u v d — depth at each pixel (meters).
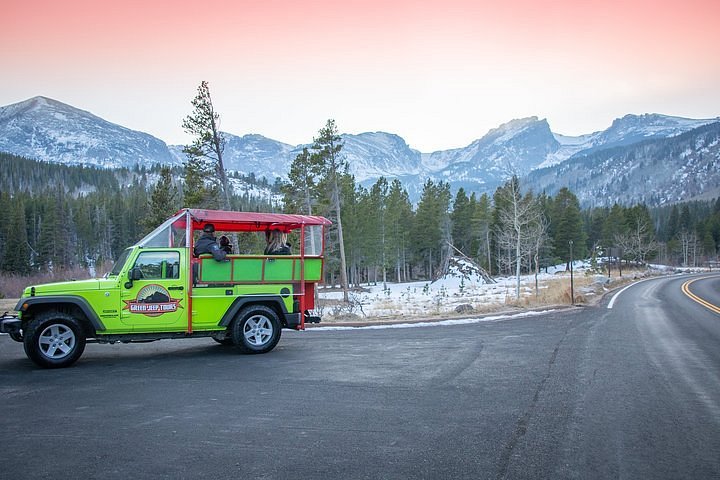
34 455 4.86
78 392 7.23
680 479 4.45
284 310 10.66
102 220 117.88
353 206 63.41
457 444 5.25
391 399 6.99
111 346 11.46
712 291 35.28
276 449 5.07
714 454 5.04
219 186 30.61
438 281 59.81
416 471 4.55
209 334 10.31
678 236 124.94
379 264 70.50
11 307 17.58
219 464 4.68
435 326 15.52
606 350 11.17
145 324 9.52
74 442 5.22
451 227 78.94
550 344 11.97
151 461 4.73
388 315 18.97
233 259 10.22
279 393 7.27
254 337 10.48
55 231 84.81
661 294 32.12
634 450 5.13
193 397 7.01
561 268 88.19
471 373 8.70
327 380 8.09
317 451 5.03
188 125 29.73
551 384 7.95
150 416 6.12
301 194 41.62
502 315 18.58
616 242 88.69
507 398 7.10
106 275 10.14
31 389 7.39
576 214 83.06
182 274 9.83
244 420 6.00
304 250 11.02
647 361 9.93
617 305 23.80
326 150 40.66
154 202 39.34
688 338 13.09
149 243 9.83
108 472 4.48
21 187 198.25
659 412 6.48
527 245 37.34
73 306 9.45
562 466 4.71
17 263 73.19
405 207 83.81
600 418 6.21
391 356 10.26
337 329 14.67
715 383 8.10
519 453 5.02
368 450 5.06
